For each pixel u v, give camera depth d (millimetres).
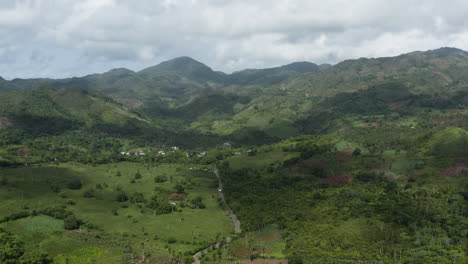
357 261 115750
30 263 110812
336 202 167875
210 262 127438
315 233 141375
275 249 136750
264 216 168250
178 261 126625
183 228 166000
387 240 127000
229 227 169500
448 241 120312
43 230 144375
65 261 117875
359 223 142375
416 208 146625
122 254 127562
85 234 146750
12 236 130875
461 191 161125
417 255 113438
